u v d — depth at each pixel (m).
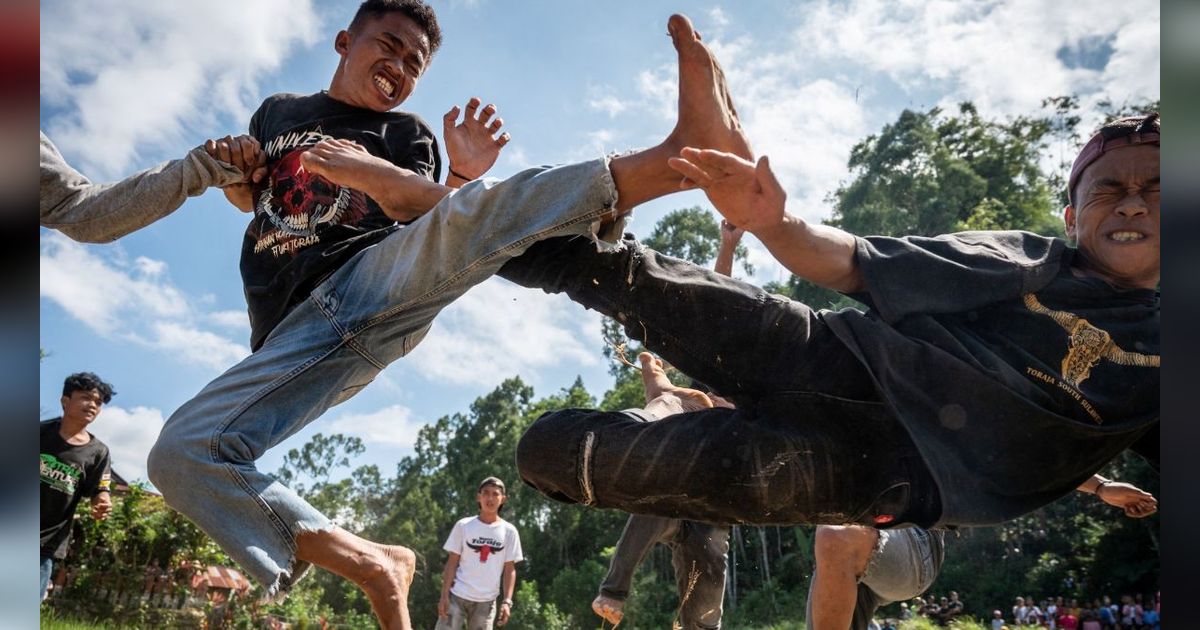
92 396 5.44
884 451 2.40
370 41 3.12
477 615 7.32
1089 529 28.72
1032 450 2.26
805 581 28.23
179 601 11.11
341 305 2.57
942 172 45.09
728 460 2.35
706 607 4.05
